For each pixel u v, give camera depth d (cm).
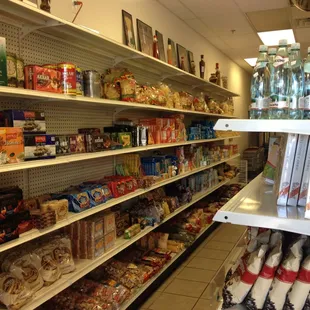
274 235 133
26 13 208
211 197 631
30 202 227
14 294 190
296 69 122
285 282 113
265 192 155
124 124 333
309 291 111
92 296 265
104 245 279
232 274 137
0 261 215
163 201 391
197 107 505
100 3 324
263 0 444
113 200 282
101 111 327
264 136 1203
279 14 502
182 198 445
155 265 343
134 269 320
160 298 335
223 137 609
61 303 251
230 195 649
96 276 296
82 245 265
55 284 222
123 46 283
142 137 332
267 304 116
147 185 333
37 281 212
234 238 521
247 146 1062
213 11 487
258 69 126
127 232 309
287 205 125
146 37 405
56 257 234
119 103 282
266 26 564
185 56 528
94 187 272
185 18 518
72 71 226
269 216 111
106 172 341
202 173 545
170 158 415
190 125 523
